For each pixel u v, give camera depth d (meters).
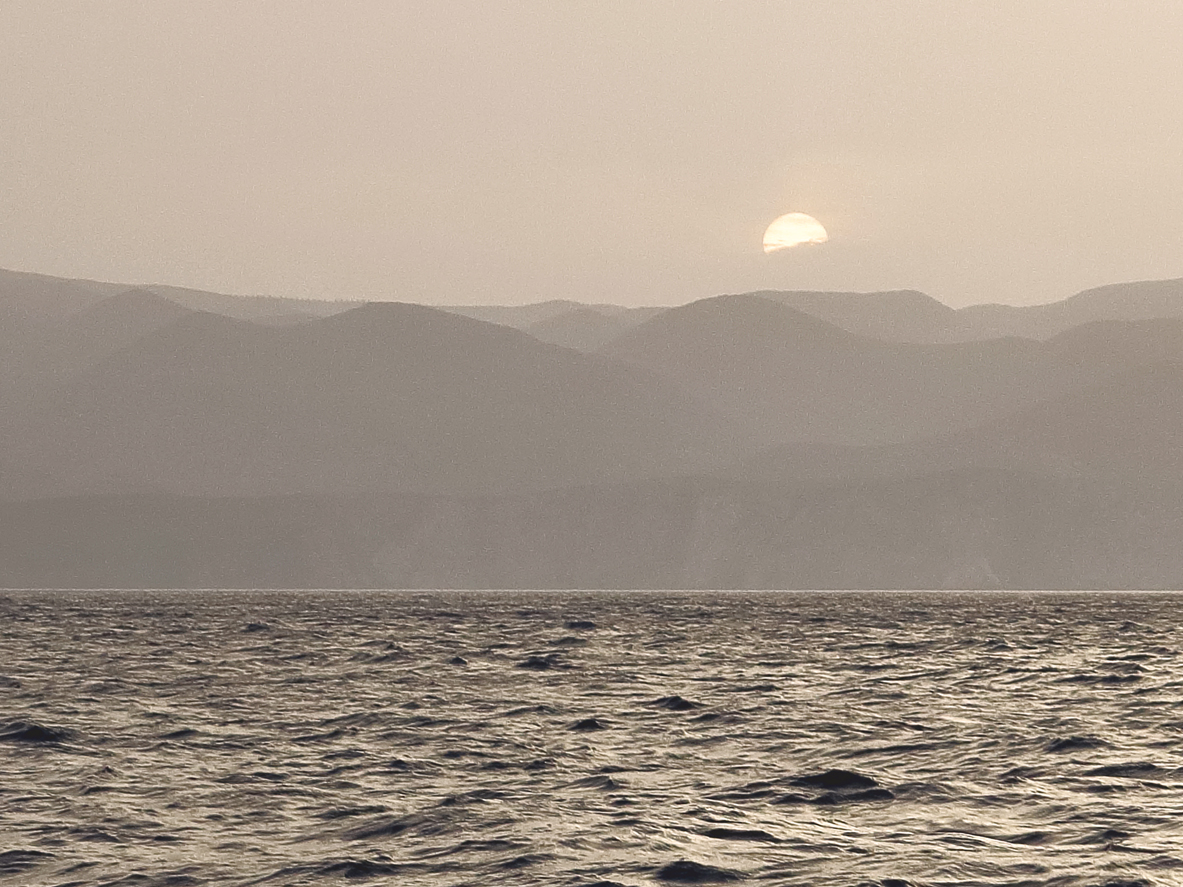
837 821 42.88
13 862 37.97
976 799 46.25
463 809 45.16
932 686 89.00
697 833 41.03
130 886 35.34
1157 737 61.06
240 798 47.69
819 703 78.25
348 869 36.78
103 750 59.56
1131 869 35.59
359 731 66.56
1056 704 76.44
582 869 36.41
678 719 70.75
